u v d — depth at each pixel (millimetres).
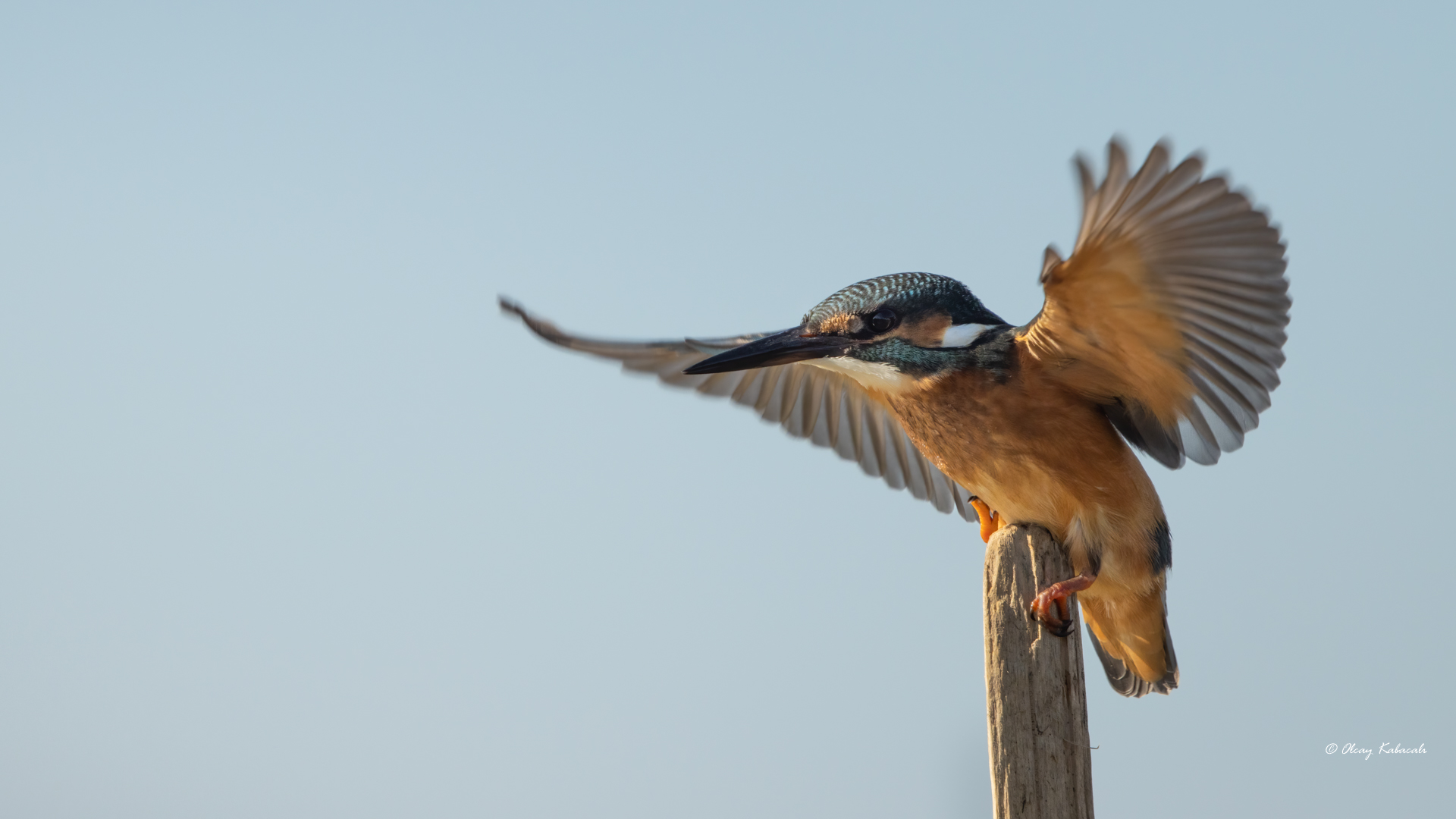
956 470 10547
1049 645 8109
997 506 10469
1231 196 7777
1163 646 10750
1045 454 9898
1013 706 8039
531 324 12609
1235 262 8438
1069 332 9297
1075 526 9984
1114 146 7137
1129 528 9961
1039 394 9844
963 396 10133
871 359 10719
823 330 10984
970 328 10336
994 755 8031
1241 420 9633
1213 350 9219
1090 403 10070
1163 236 8117
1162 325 9023
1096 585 10242
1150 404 9914
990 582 8422
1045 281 8672
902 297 10719
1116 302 8844
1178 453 10164
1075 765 7906
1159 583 10305
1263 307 8773
